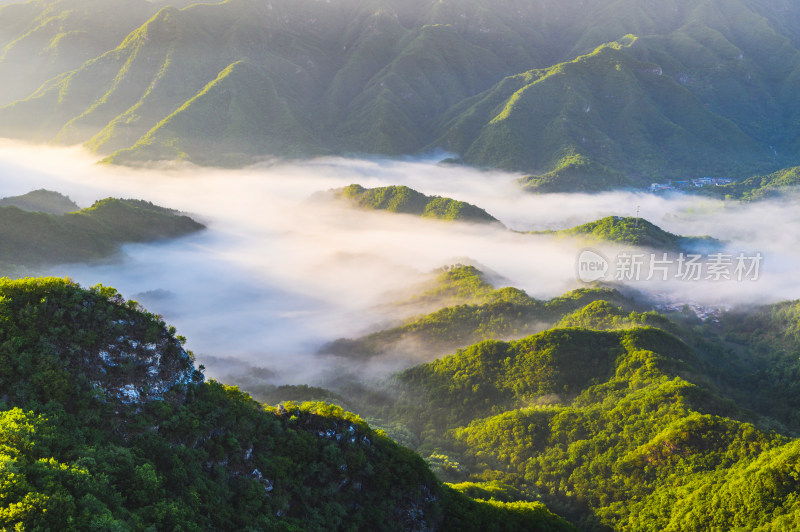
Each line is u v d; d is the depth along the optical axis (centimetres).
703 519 11538
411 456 10600
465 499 10969
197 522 7631
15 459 6688
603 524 12712
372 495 9969
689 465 13175
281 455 9600
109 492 7081
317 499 9462
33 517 6109
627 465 13838
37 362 8256
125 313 9225
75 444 7600
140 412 8594
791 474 11088
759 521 10825
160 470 8000
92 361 8631
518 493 13300
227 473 8788
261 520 8388
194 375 9706
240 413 9606
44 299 8744
